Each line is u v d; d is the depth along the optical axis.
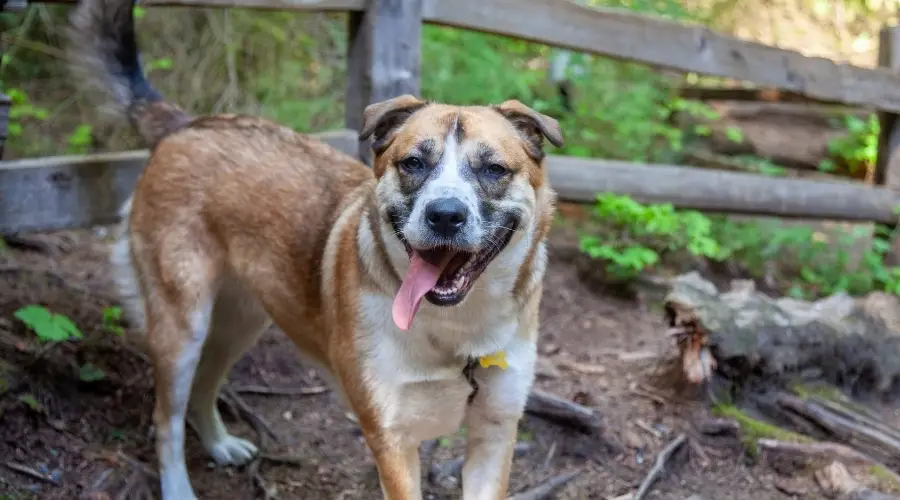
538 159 2.55
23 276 3.97
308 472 3.25
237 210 2.91
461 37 5.80
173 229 2.94
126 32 3.21
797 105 7.36
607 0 6.53
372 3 3.83
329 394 3.77
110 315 3.62
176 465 2.98
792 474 3.38
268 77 6.48
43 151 5.66
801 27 10.03
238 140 3.01
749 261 5.59
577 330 4.46
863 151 6.67
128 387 3.46
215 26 6.33
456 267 2.33
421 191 2.29
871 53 9.84
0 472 2.84
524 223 2.41
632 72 6.57
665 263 5.31
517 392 2.58
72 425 3.18
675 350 3.90
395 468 2.55
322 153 3.00
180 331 2.95
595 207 5.18
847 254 5.75
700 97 7.73
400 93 3.95
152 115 3.20
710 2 9.41
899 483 3.26
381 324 2.46
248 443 3.34
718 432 3.53
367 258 2.47
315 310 2.78
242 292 3.12
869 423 3.59
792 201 5.43
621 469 3.34
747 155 7.11
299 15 6.54
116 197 3.53
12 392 3.09
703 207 5.25
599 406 3.68
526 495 3.08
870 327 3.95
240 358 3.71
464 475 2.72
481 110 2.50
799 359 3.80
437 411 2.54
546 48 6.35
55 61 6.27
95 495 2.86
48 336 3.10
